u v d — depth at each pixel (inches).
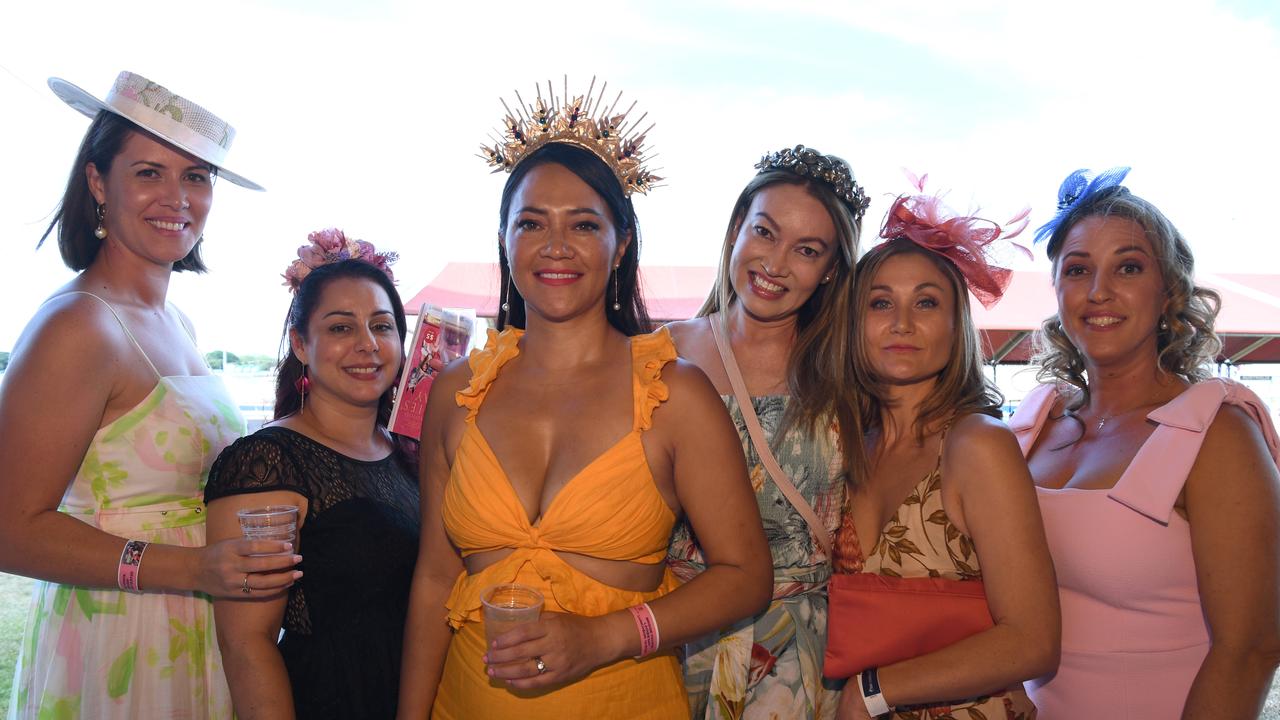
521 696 69.7
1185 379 86.2
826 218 87.7
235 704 81.1
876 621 77.5
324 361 90.6
